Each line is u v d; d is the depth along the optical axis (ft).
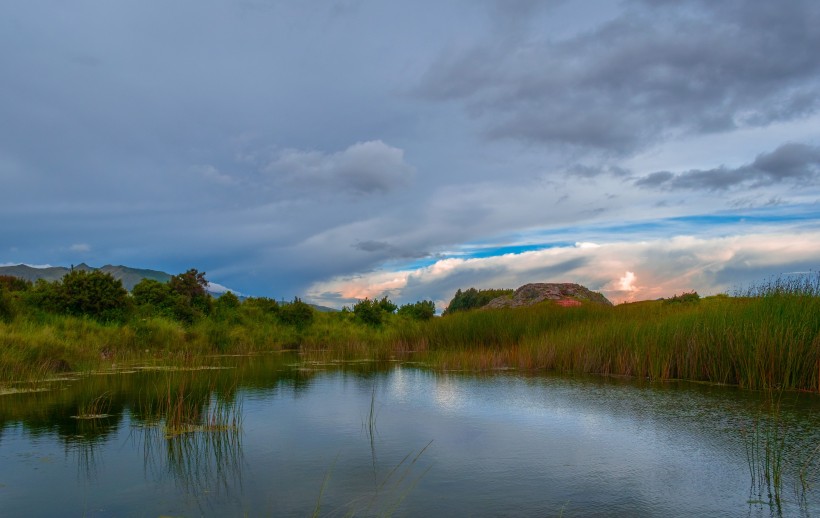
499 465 19.72
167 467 19.66
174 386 38.47
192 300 87.51
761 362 35.32
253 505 15.97
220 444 22.77
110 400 32.86
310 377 44.19
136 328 64.03
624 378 41.75
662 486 17.49
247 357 64.28
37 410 29.86
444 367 50.19
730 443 22.30
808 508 15.61
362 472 18.98
